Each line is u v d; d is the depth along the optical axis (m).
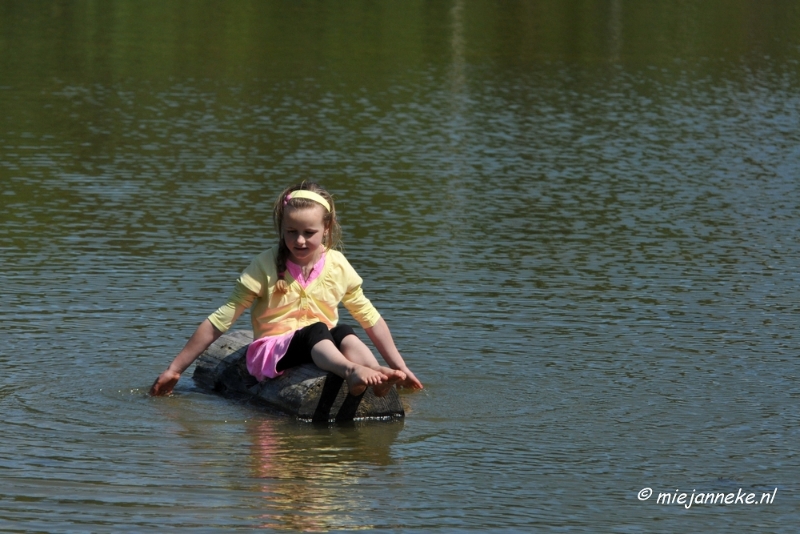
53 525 16.55
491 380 23.75
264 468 19.11
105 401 22.30
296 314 23.28
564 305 29.47
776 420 21.56
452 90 74.44
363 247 35.50
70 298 29.11
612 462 19.53
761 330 27.55
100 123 58.72
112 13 107.62
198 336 22.86
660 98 73.12
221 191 43.81
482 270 32.97
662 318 28.45
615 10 119.31
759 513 17.53
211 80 75.31
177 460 19.38
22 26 97.50
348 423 21.67
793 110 69.38
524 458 19.70
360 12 114.38
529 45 97.19
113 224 37.91
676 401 22.59
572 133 60.12
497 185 46.66
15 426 20.69
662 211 42.41
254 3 118.12
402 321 27.66
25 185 43.88
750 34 105.31
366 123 61.50
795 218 41.59
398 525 16.86
